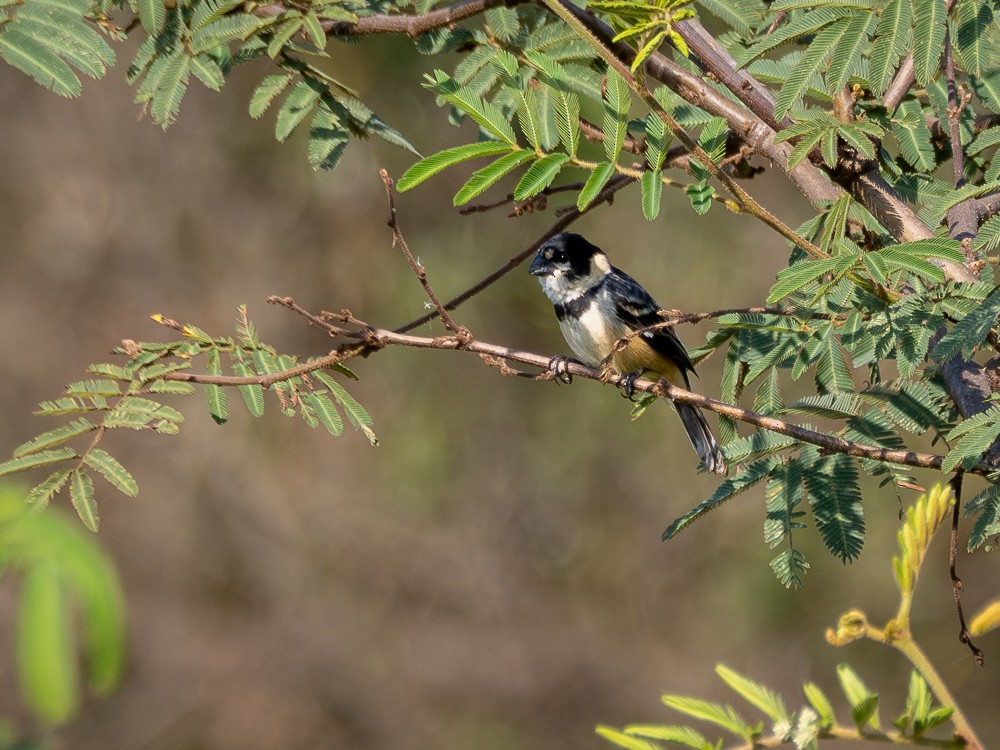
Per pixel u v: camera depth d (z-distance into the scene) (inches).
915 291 186.9
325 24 229.1
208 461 709.3
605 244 625.3
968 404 187.2
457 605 717.3
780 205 621.0
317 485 719.7
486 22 236.7
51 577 71.5
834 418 198.2
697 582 705.6
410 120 601.0
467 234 647.1
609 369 270.2
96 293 690.2
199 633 698.2
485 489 713.6
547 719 698.8
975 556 652.7
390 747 690.2
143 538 699.4
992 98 225.0
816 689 133.3
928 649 648.4
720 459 219.3
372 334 205.6
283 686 697.6
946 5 171.6
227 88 680.4
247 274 690.2
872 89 175.0
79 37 197.6
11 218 684.7
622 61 177.5
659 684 689.0
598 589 716.0
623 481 708.0
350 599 718.5
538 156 173.6
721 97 192.9
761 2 236.4
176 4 215.8
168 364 202.2
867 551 629.9
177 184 697.0
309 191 680.4
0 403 668.7
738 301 613.9
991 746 626.2
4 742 86.3
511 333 663.1
